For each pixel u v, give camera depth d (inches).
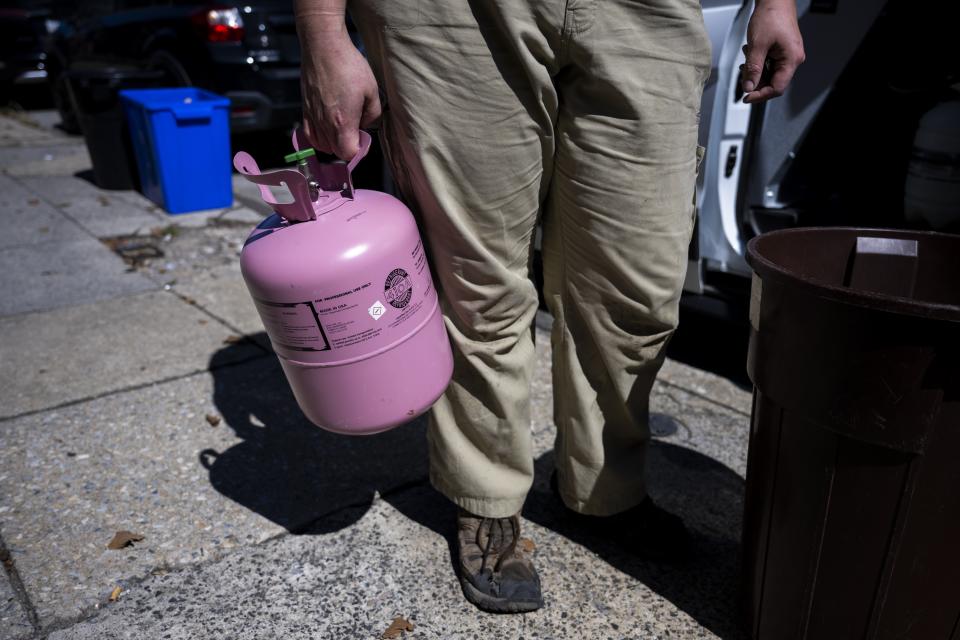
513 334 64.7
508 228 60.1
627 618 68.7
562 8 51.9
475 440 69.2
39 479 88.7
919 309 43.6
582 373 68.4
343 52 53.8
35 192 228.1
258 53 226.7
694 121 59.2
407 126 56.1
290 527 81.0
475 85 53.9
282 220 60.6
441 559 76.3
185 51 234.2
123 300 145.7
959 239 61.2
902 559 50.4
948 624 51.6
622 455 72.7
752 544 61.5
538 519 81.9
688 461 93.2
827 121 122.5
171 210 205.9
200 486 88.0
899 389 46.1
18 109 411.2
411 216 60.0
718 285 116.2
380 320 57.2
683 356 122.3
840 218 119.4
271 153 272.2
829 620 55.5
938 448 46.6
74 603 70.1
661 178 58.0
